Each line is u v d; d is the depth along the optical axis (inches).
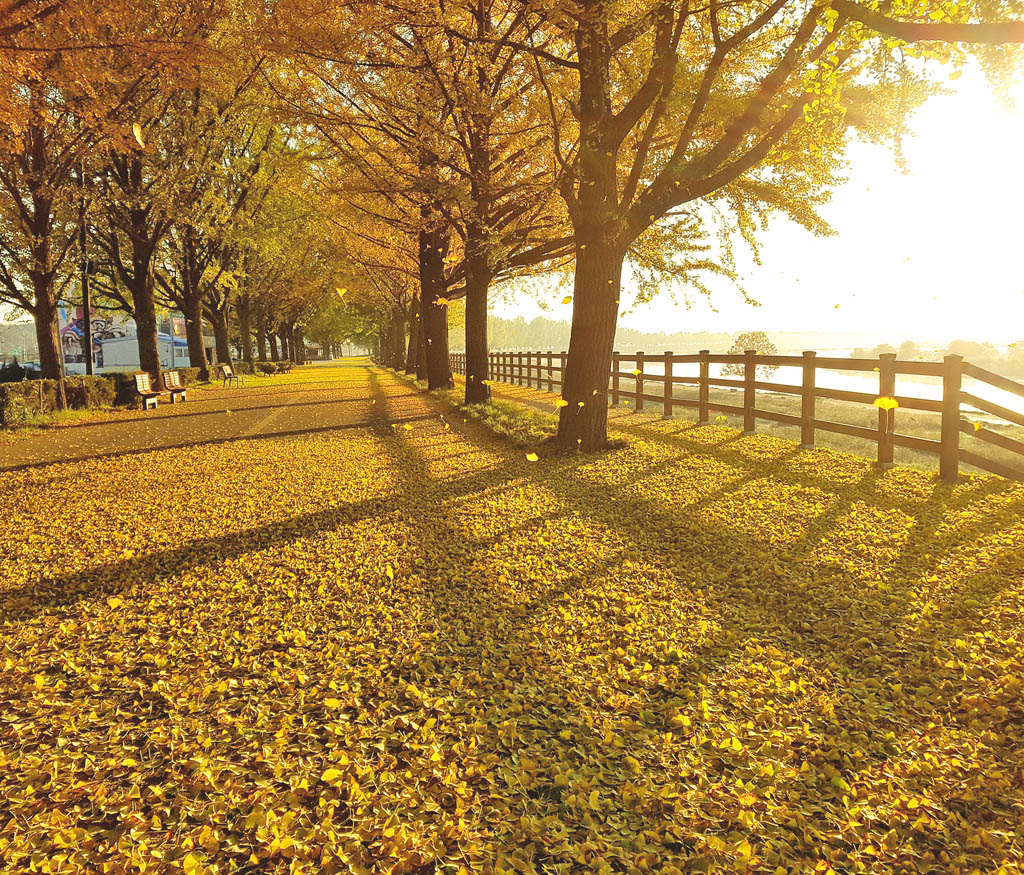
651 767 96.1
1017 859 75.7
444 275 801.6
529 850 78.2
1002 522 194.2
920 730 104.3
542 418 482.0
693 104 292.5
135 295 765.9
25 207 564.1
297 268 1289.4
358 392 884.6
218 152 776.9
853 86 280.5
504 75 388.2
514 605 156.6
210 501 262.1
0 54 291.1
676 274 446.0
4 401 488.7
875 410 505.7
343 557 191.9
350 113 460.8
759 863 76.5
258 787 90.6
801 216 346.9
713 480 275.1
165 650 134.8
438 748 99.1
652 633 140.3
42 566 186.2
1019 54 190.4
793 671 123.0
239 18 406.6
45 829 81.5
